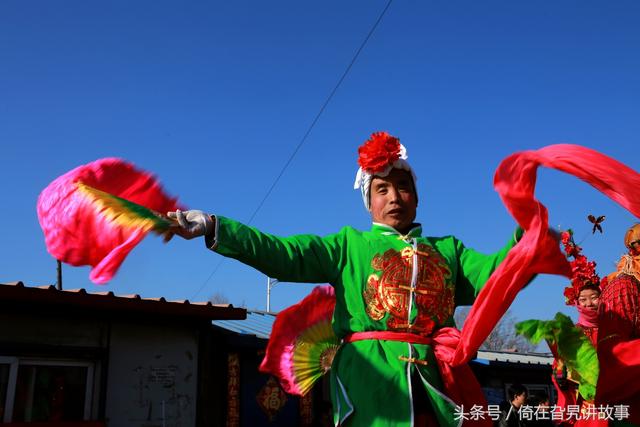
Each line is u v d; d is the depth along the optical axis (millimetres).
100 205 2512
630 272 3197
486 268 3029
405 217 3080
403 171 3117
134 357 9516
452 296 2998
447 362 2770
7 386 8125
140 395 9461
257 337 11633
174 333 10078
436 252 3031
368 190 3166
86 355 8945
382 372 2711
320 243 2930
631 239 3236
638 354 2973
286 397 12031
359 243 2971
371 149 3053
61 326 8812
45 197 2637
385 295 2838
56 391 8641
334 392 2838
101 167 2697
